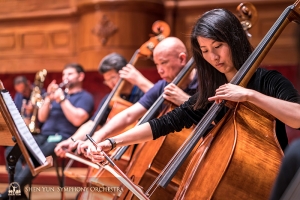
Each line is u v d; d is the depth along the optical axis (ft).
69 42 23.53
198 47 7.20
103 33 20.84
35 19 23.99
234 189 5.94
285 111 5.96
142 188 7.78
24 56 24.14
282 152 6.26
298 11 6.91
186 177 6.80
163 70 10.02
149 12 21.07
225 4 21.17
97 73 20.74
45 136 15.70
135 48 20.80
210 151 6.57
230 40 6.68
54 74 22.20
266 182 6.00
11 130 7.19
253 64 6.68
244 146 6.19
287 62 20.04
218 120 7.47
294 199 3.26
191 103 7.70
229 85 6.34
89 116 15.87
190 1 21.61
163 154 8.52
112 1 20.57
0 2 24.57
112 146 7.43
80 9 21.72
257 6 20.85
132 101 12.55
